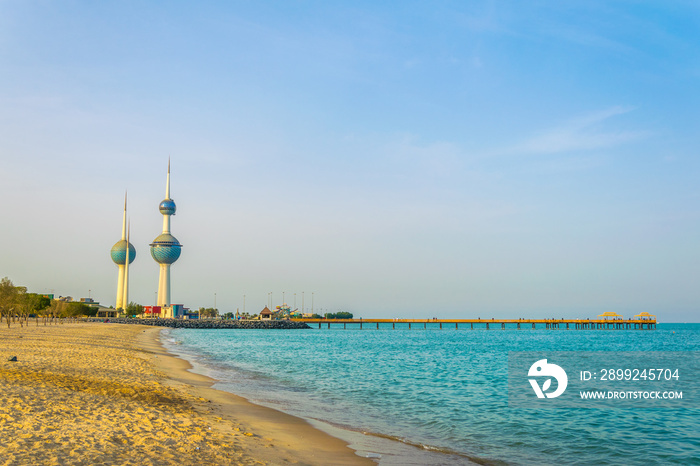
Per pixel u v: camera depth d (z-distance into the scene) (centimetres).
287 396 3073
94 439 1489
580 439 2150
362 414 2577
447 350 8938
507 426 2381
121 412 1939
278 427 2053
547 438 2161
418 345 10812
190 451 1480
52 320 17212
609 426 2408
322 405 2800
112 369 3456
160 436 1617
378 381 4053
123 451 1403
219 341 11425
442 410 2777
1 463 1192
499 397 3259
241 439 1727
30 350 4522
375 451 1781
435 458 1748
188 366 4616
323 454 1666
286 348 8900
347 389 3531
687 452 1962
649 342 13425
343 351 8269
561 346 10900
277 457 1547
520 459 1825
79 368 3325
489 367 5472
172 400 2403
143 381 3002
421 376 4491
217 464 1382
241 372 4422
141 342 7956
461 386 3800
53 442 1417
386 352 8150
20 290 12281
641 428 2370
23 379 2564
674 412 2775
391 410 2742
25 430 1523
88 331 10131
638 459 1867
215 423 1955
